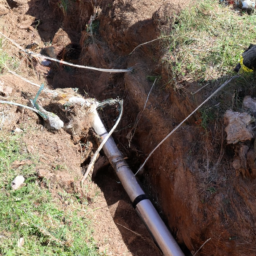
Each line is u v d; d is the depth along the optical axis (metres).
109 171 1.24
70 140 1.13
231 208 0.90
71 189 1.03
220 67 1.07
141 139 1.23
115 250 0.98
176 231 1.06
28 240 0.85
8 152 1.00
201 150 1.01
